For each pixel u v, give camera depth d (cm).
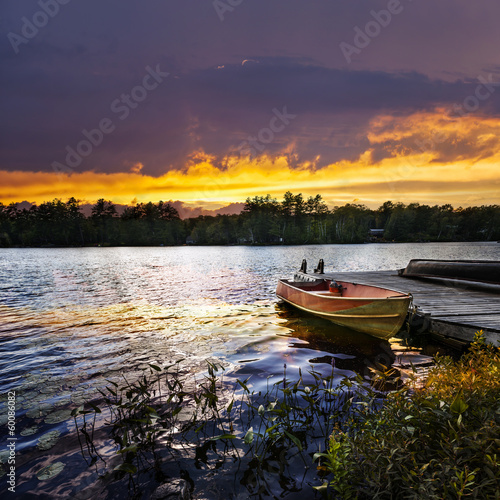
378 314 820
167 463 349
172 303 1428
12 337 901
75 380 595
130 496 301
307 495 293
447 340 784
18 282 2358
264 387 541
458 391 310
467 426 267
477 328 696
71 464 352
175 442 388
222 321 1068
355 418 410
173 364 666
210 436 398
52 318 1153
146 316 1163
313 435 390
